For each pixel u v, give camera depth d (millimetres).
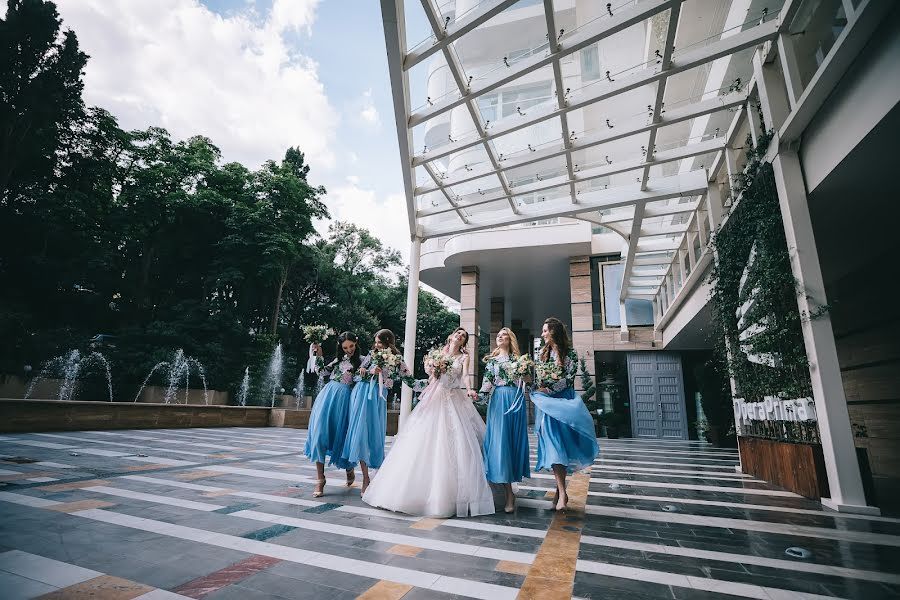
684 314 10234
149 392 15398
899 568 2197
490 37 10273
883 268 6324
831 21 3811
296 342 23281
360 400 3930
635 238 9070
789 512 3453
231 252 19906
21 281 16703
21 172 17594
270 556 2207
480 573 2057
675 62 4930
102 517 2770
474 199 8406
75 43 18344
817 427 4094
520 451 3521
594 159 12164
